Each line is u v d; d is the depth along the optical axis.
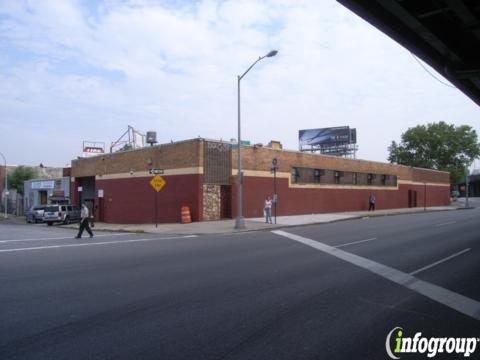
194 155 28.84
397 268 10.36
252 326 5.91
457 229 21.64
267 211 26.59
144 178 33.19
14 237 20.73
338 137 67.06
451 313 6.62
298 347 5.12
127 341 5.33
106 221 37.75
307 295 7.67
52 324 6.04
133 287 8.38
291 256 12.46
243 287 8.32
